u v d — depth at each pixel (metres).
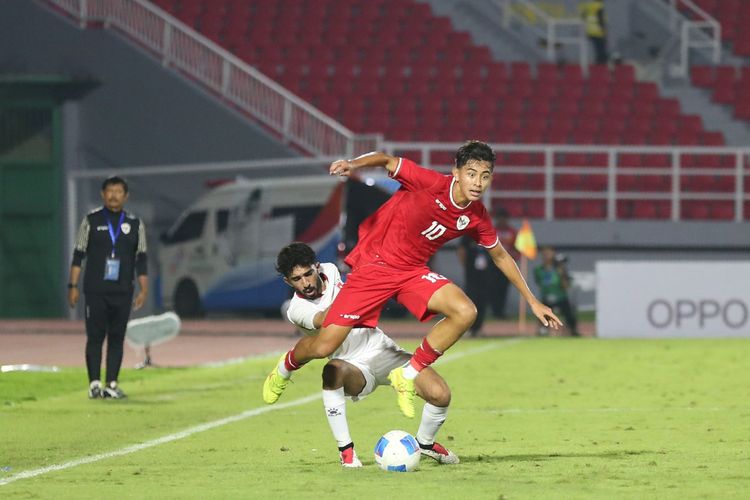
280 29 83.94
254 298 66.56
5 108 72.75
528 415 30.39
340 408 21.95
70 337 57.19
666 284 58.97
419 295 21.34
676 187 74.38
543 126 80.25
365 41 84.44
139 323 42.31
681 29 92.56
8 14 73.69
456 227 21.61
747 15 93.62
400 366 22.23
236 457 23.67
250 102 72.94
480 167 21.02
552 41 87.00
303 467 22.22
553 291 59.19
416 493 19.20
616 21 93.50
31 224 73.75
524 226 61.62
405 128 77.94
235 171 72.19
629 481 20.36
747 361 45.62
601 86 84.00
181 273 69.81
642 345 53.38
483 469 21.81
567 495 18.97
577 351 50.09
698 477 20.80
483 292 58.12
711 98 85.25
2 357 47.31
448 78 82.12
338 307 21.44
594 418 29.75
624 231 73.25
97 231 34.00
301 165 70.81
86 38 73.19
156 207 72.25
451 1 89.50
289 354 21.73
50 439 26.38
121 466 22.58
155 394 35.41
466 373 41.22
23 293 73.94
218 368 43.03
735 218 77.75
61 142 73.25
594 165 79.38
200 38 72.19
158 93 72.56
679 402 33.16
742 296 58.94
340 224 63.09
